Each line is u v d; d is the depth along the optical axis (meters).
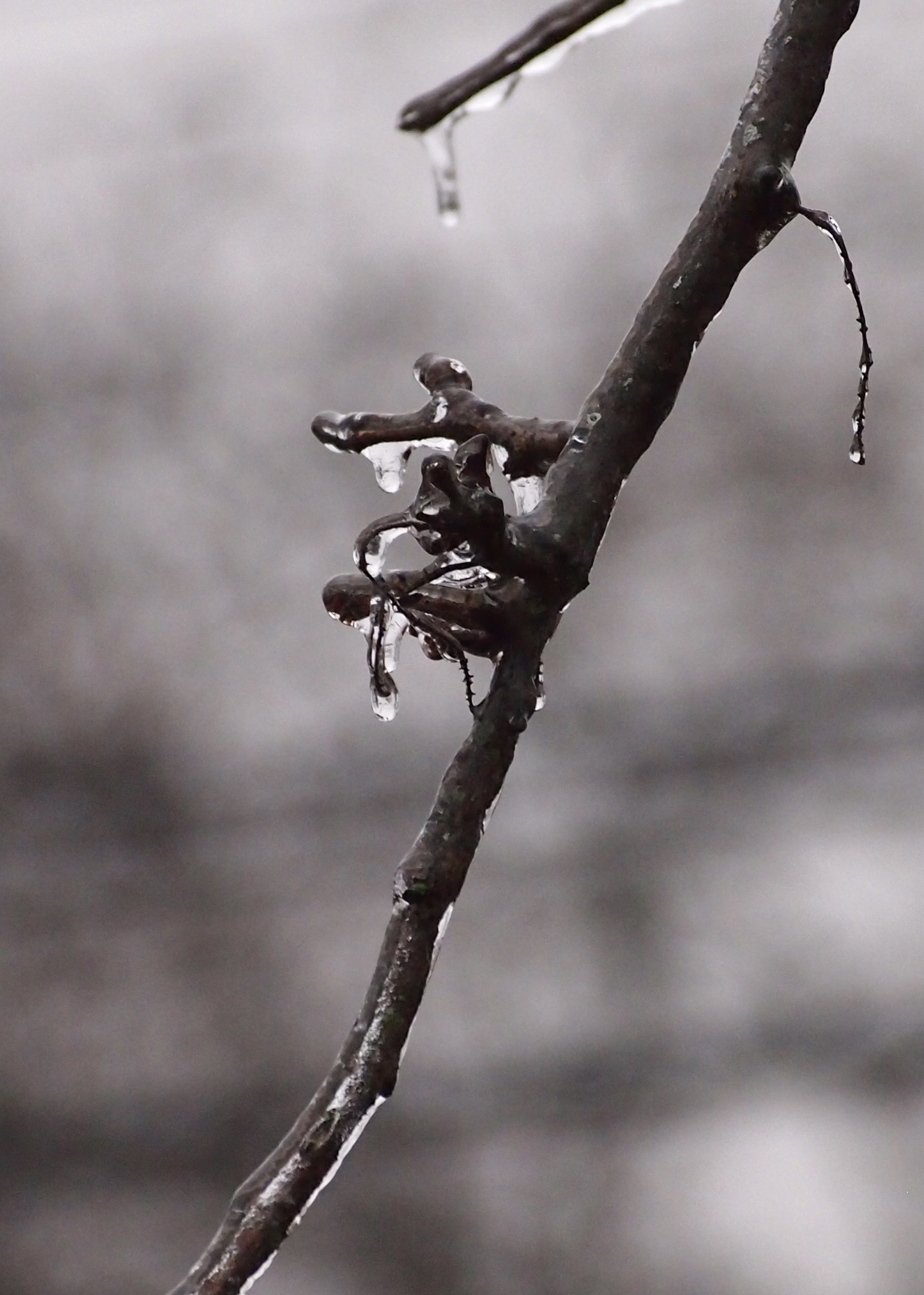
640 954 5.82
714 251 1.16
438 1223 4.88
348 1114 1.14
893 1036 5.23
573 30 1.32
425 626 1.15
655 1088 5.22
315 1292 4.77
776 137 1.17
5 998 6.30
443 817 1.14
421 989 1.14
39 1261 5.25
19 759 7.50
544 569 1.15
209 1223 5.29
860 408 1.20
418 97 1.33
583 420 1.16
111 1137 5.71
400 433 1.18
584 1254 4.74
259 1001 6.21
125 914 6.43
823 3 1.17
